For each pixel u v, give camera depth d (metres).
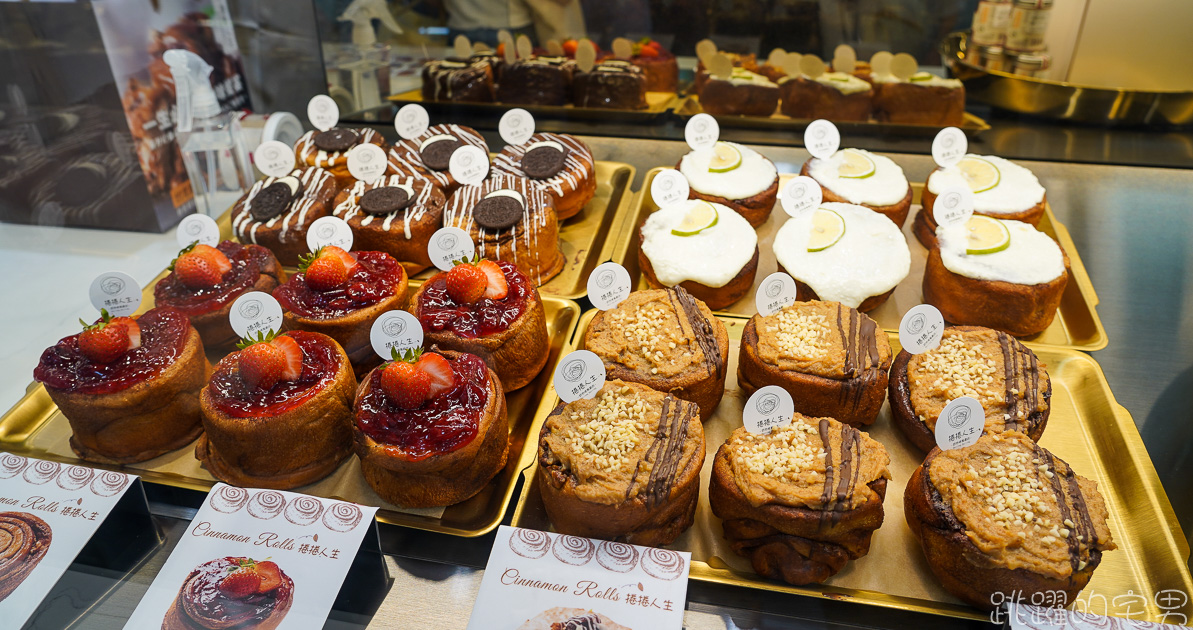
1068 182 0.71
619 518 0.43
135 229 0.67
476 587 0.44
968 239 0.61
